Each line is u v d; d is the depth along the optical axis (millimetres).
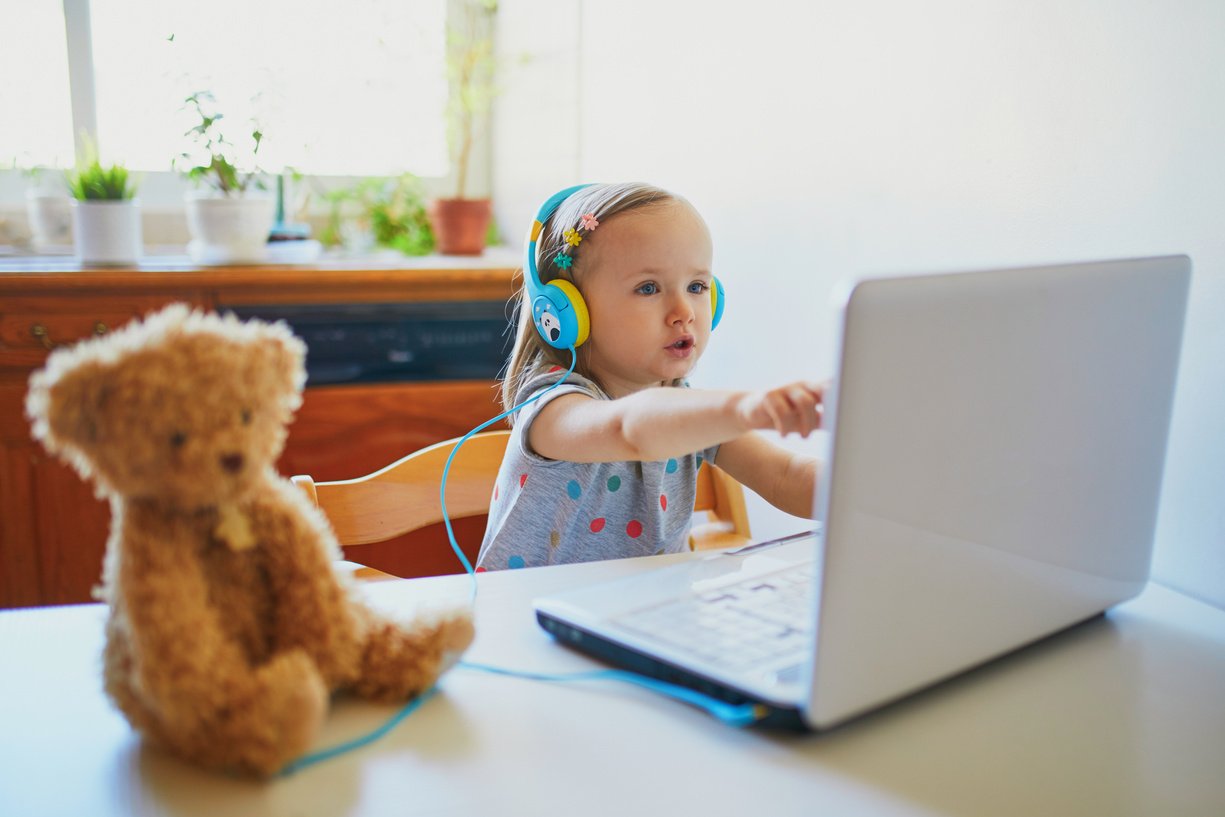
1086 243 878
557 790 493
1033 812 490
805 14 1273
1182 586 822
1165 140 800
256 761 488
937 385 542
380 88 2439
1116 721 583
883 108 1139
